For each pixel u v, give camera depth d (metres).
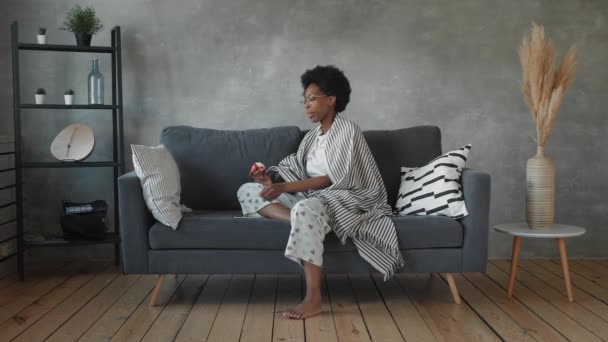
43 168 3.95
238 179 3.45
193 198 3.43
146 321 2.75
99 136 3.94
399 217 3.00
